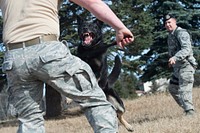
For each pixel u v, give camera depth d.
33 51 2.62
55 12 2.77
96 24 5.91
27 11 2.68
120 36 2.59
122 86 34.91
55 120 13.18
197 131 5.07
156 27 21.11
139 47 16.53
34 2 2.69
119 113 6.17
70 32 15.75
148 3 17.31
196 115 6.36
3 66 2.76
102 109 2.63
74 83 2.64
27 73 2.65
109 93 6.15
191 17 20.45
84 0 2.62
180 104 7.20
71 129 9.02
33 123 2.75
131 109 12.48
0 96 22.95
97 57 5.88
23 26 2.67
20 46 2.66
